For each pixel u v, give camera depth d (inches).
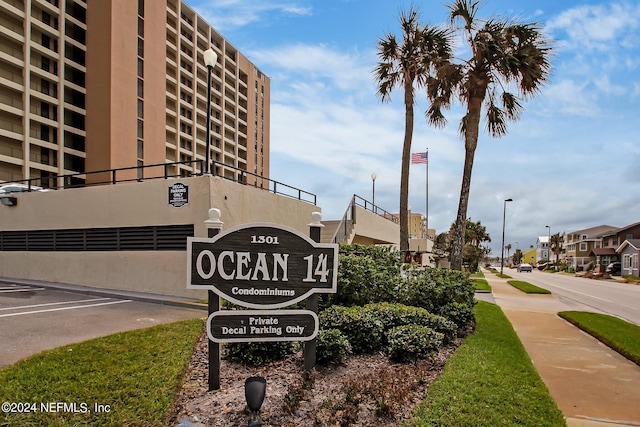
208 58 433.7
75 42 1576.0
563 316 430.6
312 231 182.1
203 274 167.0
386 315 240.4
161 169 1788.9
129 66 1633.9
